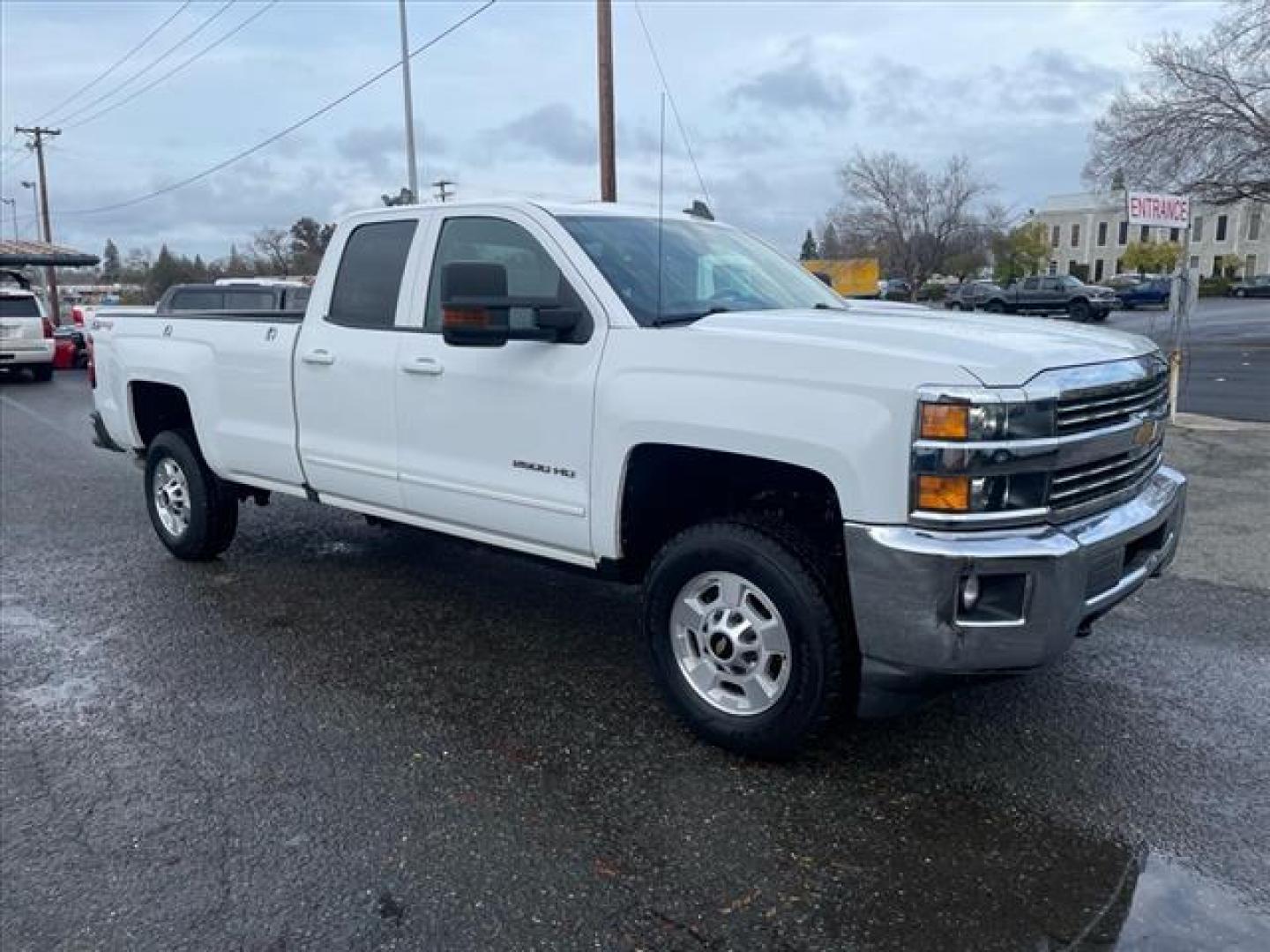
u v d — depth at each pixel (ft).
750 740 11.80
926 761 11.97
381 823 10.71
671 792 11.31
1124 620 16.71
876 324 11.75
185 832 10.57
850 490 10.39
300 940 8.86
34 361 67.21
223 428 18.62
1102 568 10.93
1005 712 13.26
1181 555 20.27
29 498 27.76
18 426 44.37
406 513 15.69
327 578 19.45
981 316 13.60
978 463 9.87
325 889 9.58
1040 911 9.17
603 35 62.08
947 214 183.62
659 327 12.44
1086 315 134.00
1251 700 13.61
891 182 183.42
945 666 10.13
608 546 12.80
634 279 13.29
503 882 9.66
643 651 15.62
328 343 16.31
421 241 15.29
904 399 10.03
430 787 11.46
